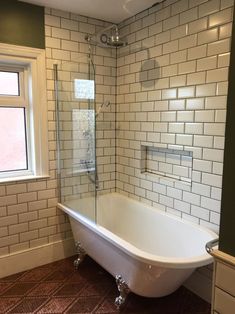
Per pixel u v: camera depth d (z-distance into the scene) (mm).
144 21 2447
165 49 2258
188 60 2066
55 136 2570
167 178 2428
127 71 2717
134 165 2736
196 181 2094
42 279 2350
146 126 2541
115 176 3027
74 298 2088
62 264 2609
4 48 2205
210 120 1941
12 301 2053
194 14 1986
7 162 2479
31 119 2473
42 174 2531
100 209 2811
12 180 2365
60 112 2506
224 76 1821
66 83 2393
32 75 2373
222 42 1814
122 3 2291
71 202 2480
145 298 2084
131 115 2717
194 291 2139
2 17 2176
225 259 853
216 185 1943
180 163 2318
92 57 2438
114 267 1999
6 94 2387
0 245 2369
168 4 2191
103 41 2727
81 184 2312
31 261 2531
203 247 1904
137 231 2619
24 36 2287
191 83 2059
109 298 2086
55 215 2646
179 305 2008
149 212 2490
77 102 2305
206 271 2025
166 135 2326
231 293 854
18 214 2436
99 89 2789
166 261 1577
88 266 2566
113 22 2736
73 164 2410
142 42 2492
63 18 2471
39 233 2570
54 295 2127
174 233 2230
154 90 2410
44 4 2316
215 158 1932
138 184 2703
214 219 1979
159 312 1933
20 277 2383
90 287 2227
